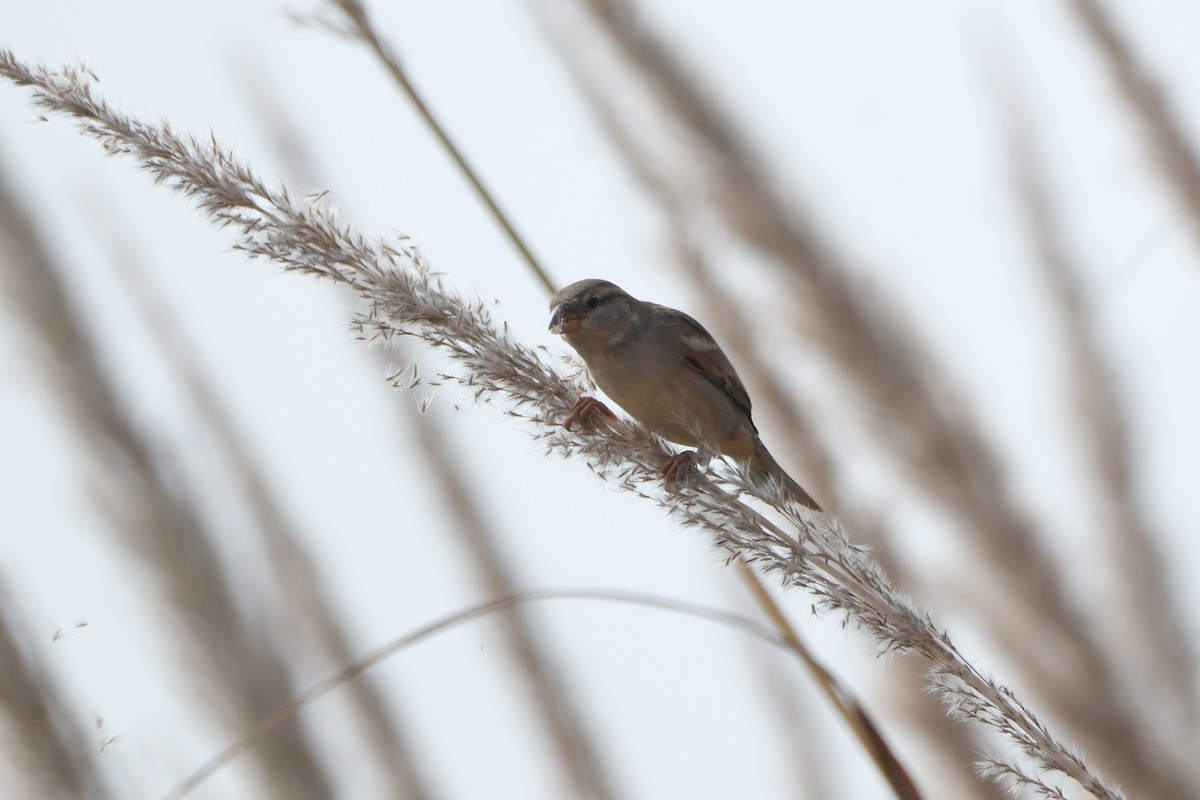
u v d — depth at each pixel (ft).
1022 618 24.14
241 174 16.40
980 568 24.35
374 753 32.19
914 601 15.61
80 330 28.58
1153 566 25.40
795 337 25.57
